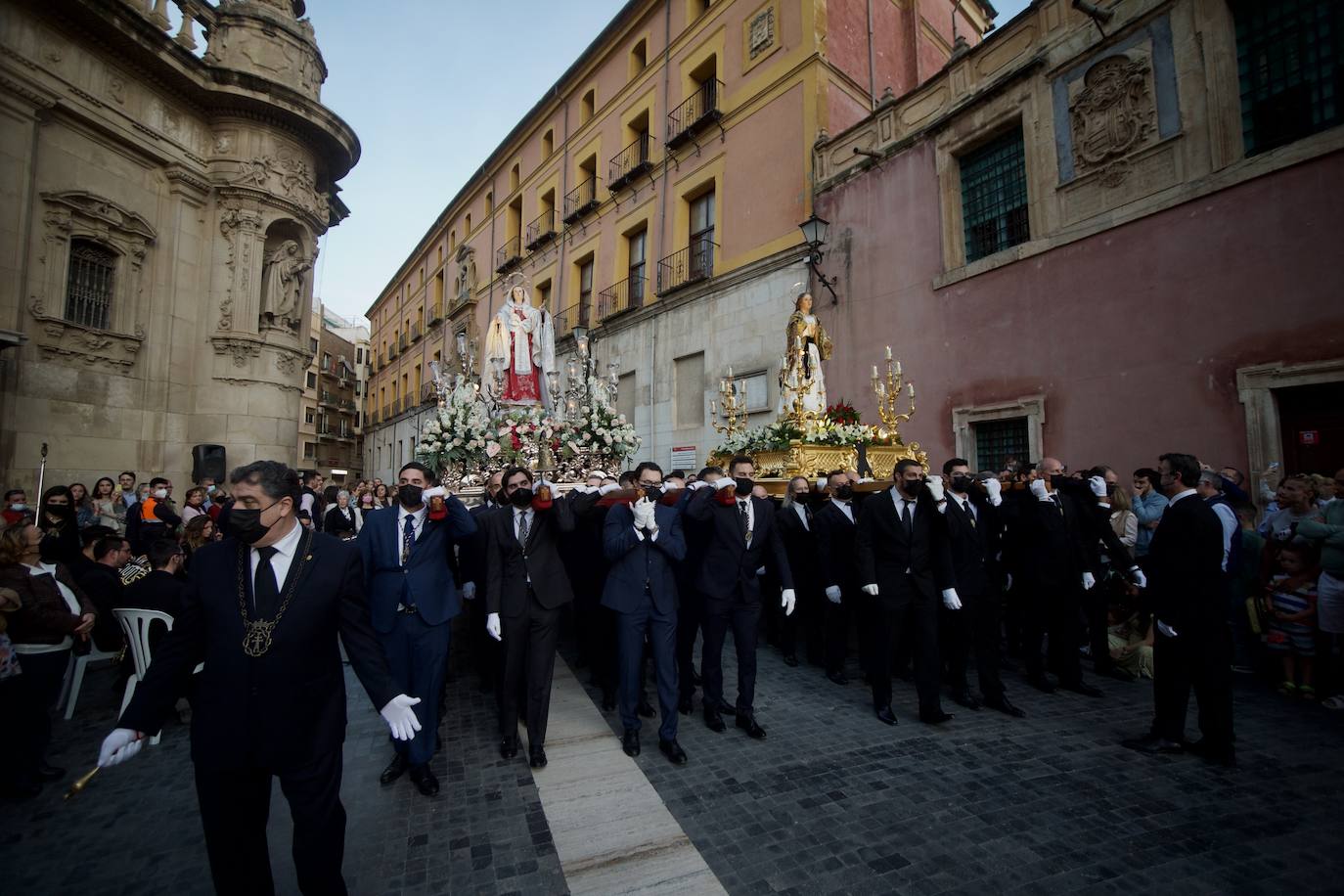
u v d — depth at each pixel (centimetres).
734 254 1475
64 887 270
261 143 1323
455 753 404
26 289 996
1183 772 361
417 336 3609
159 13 1180
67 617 367
